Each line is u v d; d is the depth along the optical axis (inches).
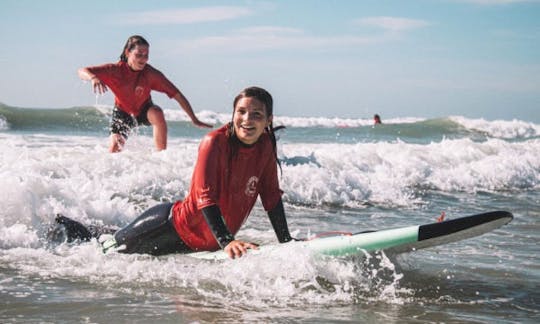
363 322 119.9
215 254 156.2
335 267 144.8
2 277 142.1
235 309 125.4
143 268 153.1
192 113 306.5
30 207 183.5
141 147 331.0
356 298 135.1
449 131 1102.4
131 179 260.1
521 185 378.3
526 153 454.3
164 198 253.8
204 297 133.0
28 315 117.2
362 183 307.9
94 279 143.9
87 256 162.4
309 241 148.5
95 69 285.6
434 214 266.8
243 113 141.7
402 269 159.3
